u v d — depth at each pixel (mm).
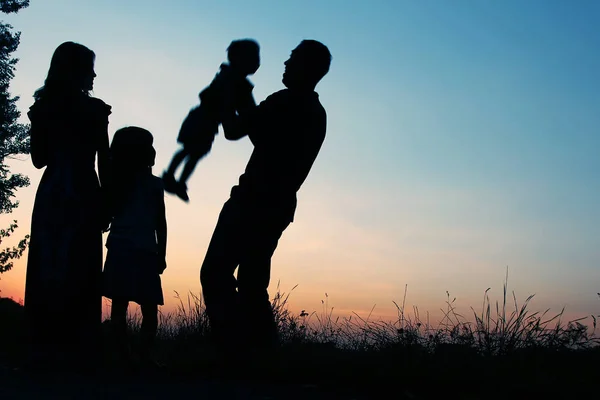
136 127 4961
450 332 4770
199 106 4945
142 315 4859
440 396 3754
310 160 4957
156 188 4977
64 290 4543
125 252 4766
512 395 3717
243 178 4805
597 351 4453
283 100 4793
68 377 4117
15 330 6633
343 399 3594
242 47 4789
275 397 3582
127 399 3355
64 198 4574
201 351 5199
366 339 5145
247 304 4949
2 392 3400
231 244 4668
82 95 4703
